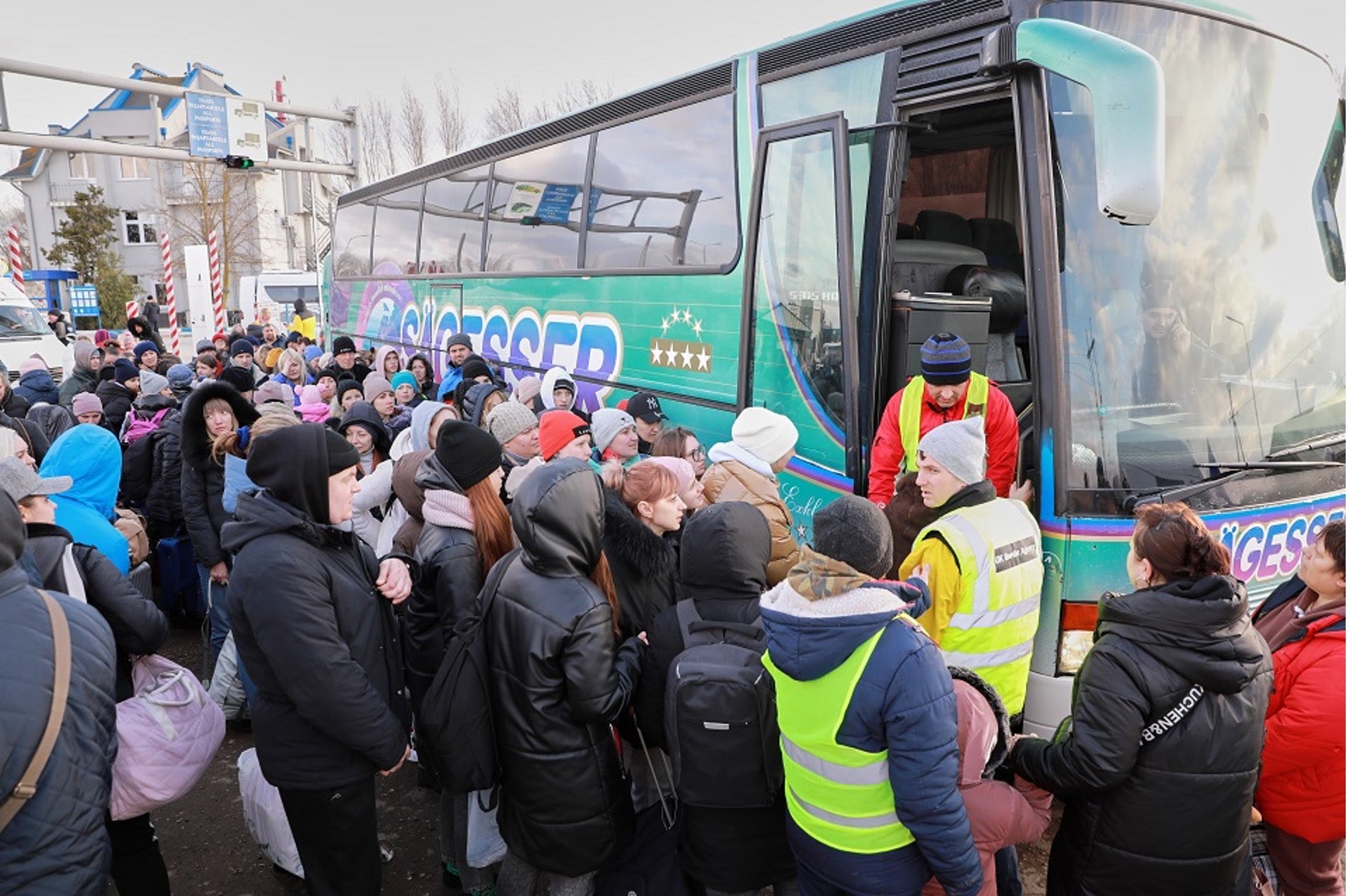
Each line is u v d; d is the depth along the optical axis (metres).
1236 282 4.04
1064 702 3.66
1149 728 2.44
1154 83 3.21
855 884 2.46
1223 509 3.74
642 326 6.68
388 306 13.03
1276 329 4.11
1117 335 3.79
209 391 5.18
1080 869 2.65
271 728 2.90
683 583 2.89
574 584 2.84
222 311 25.44
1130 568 2.69
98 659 2.49
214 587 5.32
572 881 3.05
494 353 9.38
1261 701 2.48
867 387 4.59
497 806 3.24
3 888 2.21
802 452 5.05
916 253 5.10
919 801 2.29
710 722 2.60
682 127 6.26
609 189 7.21
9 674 2.25
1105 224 3.81
